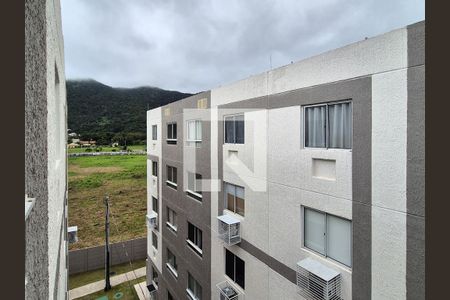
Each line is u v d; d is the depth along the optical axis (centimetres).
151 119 1836
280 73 728
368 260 507
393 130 463
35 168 225
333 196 577
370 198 502
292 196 687
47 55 289
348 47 542
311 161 633
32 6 224
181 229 1360
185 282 1312
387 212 475
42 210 250
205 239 1132
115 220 2780
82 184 3112
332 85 577
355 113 528
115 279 1995
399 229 457
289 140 697
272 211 757
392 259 467
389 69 469
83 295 1780
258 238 813
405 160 446
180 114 1366
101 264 2184
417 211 430
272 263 755
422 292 423
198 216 1189
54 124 397
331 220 596
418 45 426
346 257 563
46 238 261
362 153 516
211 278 1084
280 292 724
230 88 958
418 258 429
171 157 1488
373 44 495
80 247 2364
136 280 1991
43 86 262
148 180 1905
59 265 480
